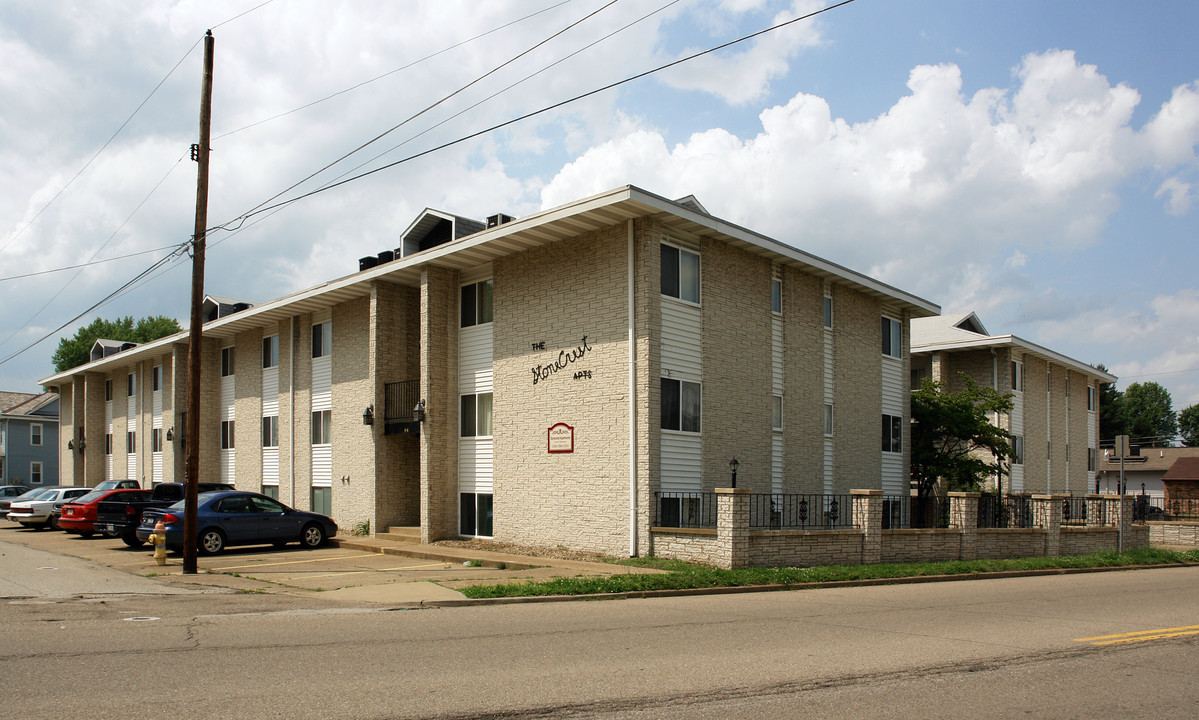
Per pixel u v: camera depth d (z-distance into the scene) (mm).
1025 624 10641
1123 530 25500
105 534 25047
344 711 5887
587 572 15445
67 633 8906
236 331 32250
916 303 26828
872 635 9570
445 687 6664
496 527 20438
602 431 18312
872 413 25641
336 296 26172
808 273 23422
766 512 20953
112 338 73625
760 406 21109
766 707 6270
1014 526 22609
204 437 33062
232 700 6148
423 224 24969
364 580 14586
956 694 6801
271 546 21984
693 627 9969
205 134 17094
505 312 20875
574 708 6113
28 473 62750
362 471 25516
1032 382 36688
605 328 18484
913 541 19125
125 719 5605
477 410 21656
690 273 19484
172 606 11305
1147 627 10516
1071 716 6219
